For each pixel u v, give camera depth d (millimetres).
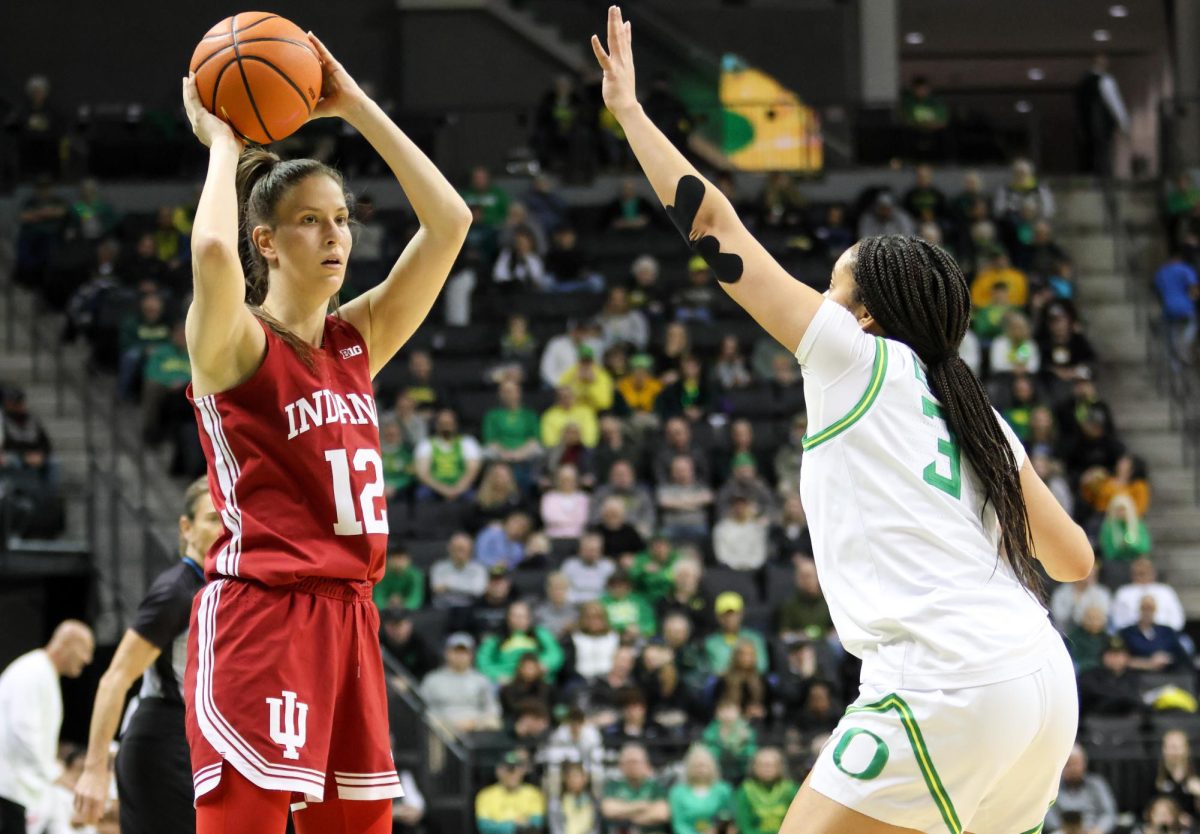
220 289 3953
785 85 28938
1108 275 25078
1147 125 35688
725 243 4113
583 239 24062
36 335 20391
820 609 15867
